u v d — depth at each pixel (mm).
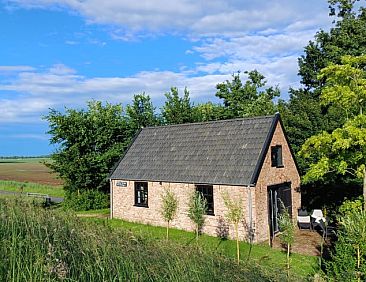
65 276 5617
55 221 8289
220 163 21344
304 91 33625
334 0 32312
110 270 6035
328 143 16281
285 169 22750
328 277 10469
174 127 26391
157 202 23453
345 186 24281
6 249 6129
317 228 21953
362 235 9945
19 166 122125
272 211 20984
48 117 32844
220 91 47625
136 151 26672
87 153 33781
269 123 21703
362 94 15102
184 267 6516
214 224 20688
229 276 6777
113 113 35594
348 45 30438
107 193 33812
